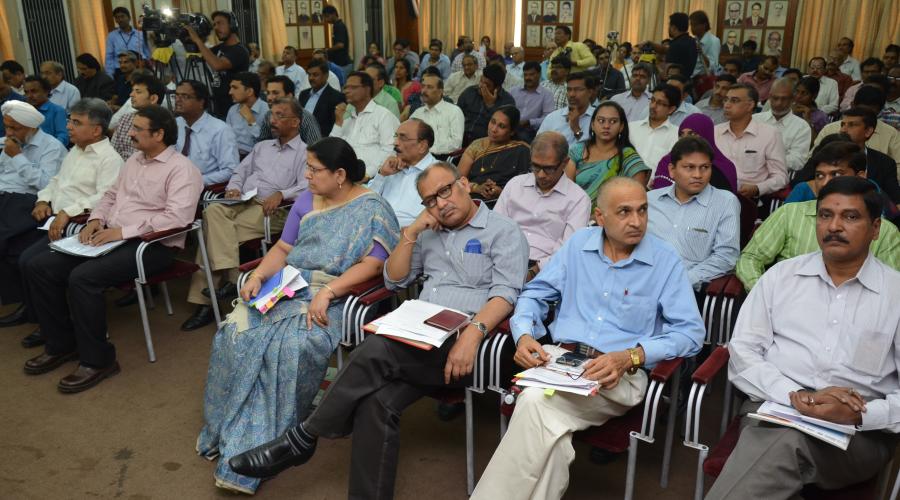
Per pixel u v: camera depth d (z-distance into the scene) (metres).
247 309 2.54
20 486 2.31
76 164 3.68
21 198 3.75
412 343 2.00
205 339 3.47
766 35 11.16
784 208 2.55
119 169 3.64
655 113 4.14
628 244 2.06
